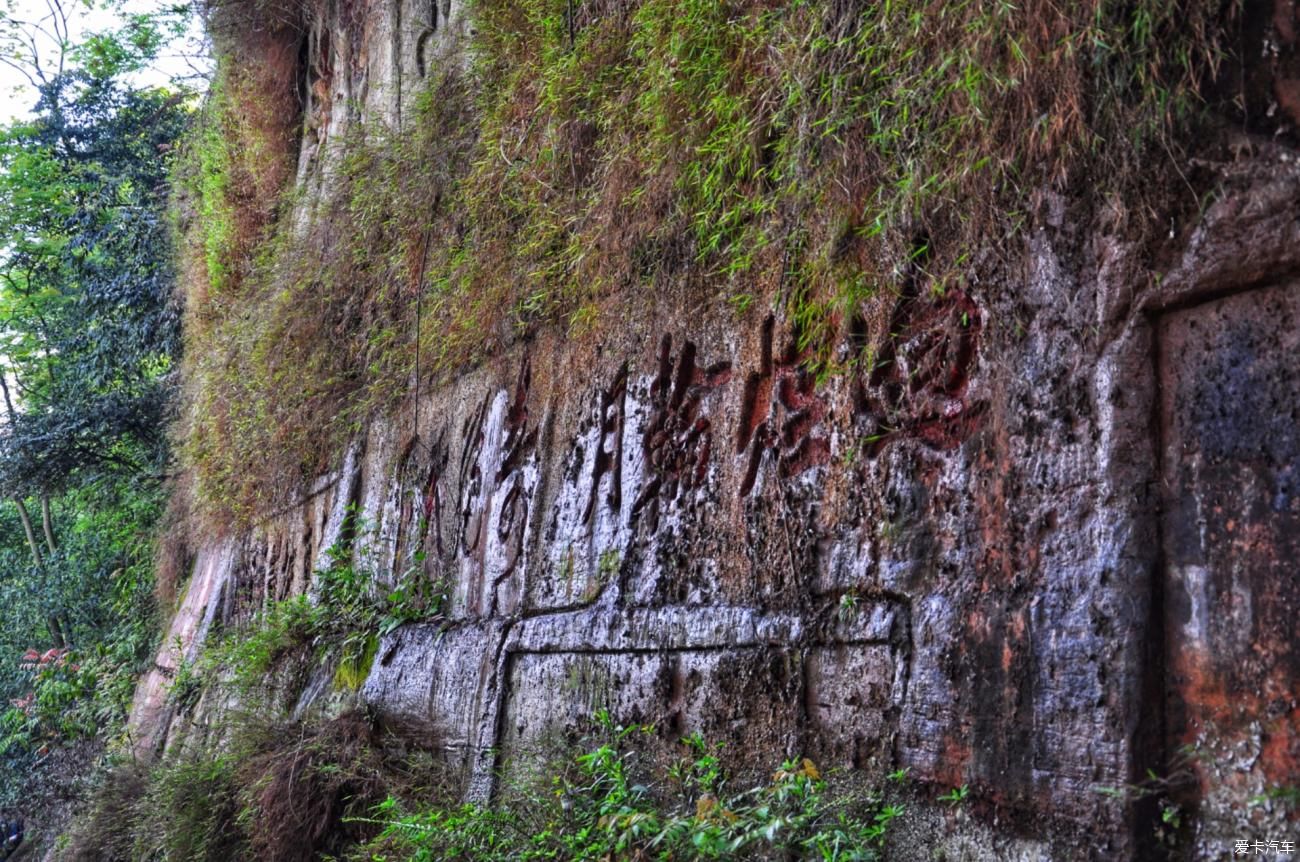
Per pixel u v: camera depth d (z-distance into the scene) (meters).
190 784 7.11
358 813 5.80
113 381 17.02
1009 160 2.82
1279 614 2.31
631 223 4.67
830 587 3.47
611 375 4.89
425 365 6.96
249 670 7.89
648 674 4.16
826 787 3.26
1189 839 2.42
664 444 4.43
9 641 17.11
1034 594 2.80
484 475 5.94
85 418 16.06
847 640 3.35
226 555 10.89
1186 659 2.48
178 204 14.74
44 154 18.31
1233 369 2.46
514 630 5.18
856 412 3.47
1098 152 2.70
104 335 16.48
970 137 2.89
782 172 3.71
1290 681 2.27
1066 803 2.62
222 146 12.69
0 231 18.59
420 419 6.95
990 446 3.00
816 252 3.56
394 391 7.27
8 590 17.47
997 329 3.00
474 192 6.20
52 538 19.02
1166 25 2.48
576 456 5.06
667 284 4.54
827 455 3.57
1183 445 2.54
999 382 2.98
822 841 3.08
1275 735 2.28
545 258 5.45
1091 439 2.72
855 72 3.24
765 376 3.94
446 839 4.43
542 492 5.29
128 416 16.17
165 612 13.15
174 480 14.27
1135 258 2.64
